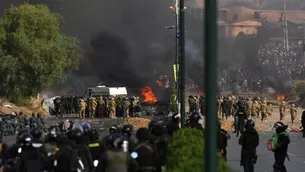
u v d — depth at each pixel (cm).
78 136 3538
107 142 3466
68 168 3466
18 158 3459
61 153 3481
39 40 18525
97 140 3947
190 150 3338
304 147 9369
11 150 3728
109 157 3212
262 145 9506
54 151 3806
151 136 4016
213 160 2222
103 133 11738
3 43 18188
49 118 16850
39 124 11906
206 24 2236
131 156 3284
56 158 3481
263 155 7788
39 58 18150
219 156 3080
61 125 7262
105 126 13662
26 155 3450
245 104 15425
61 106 18162
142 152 3444
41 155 3488
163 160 3938
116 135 3291
